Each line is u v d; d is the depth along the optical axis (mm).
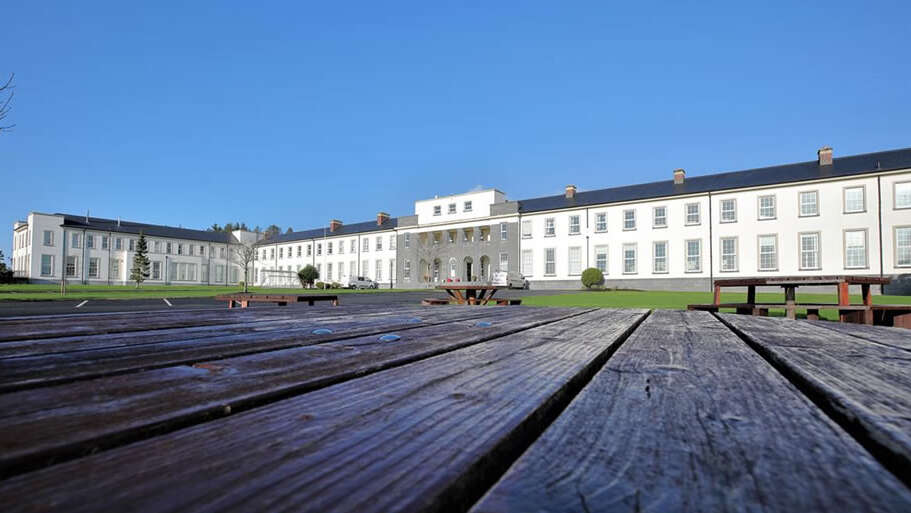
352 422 652
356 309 4105
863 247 26141
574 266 35594
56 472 450
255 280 63750
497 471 563
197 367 1044
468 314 3402
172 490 412
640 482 456
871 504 397
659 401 806
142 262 51781
